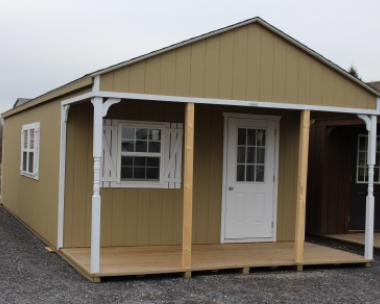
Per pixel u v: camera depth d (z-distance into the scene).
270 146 9.92
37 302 6.09
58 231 8.73
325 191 11.44
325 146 11.44
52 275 7.35
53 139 9.40
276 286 7.20
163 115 9.21
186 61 7.55
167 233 9.34
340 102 8.52
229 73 7.80
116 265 7.55
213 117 9.56
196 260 8.07
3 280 7.04
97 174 7.08
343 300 6.63
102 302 6.17
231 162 9.69
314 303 6.46
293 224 10.12
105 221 8.97
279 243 9.83
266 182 9.91
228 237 9.69
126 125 9.02
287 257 8.52
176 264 7.72
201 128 9.49
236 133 9.71
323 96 8.40
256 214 9.87
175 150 9.30
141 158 9.16
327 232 11.45
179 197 9.38
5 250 9.06
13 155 14.20
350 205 11.67
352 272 8.21
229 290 6.89
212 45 7.70
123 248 8.91
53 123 9.46
